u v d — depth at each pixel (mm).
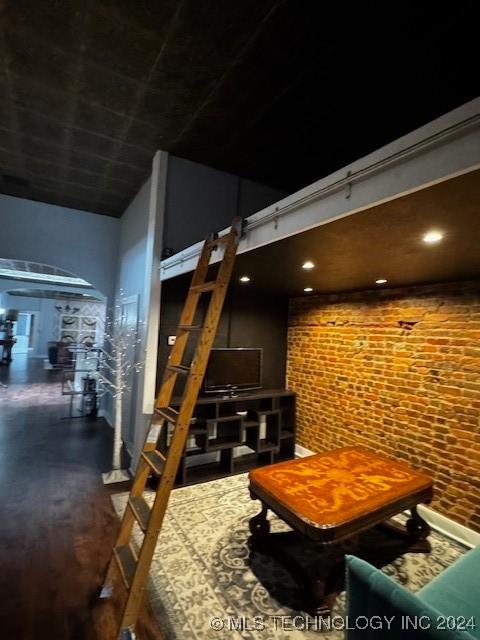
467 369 2607
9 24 2061
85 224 5555
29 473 3430
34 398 6816
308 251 2000
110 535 2432
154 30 2070
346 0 1802
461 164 960
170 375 2125
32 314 14578
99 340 7684
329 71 2365
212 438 3682
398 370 3164
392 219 1414
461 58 2209
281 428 4160
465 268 2277
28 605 1786
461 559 1723
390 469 2486
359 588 1204
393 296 3264
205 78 2484
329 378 3932
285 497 2061
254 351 3975
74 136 3359
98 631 1651
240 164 3777
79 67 2416
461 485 2598
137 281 4371
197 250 2574
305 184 4285
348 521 1837
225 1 1854
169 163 3594
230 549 2322
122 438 4375
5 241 4945
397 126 3045
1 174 4301
